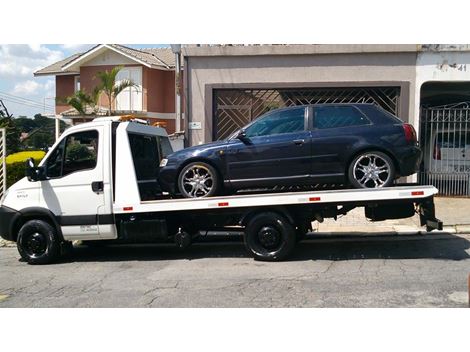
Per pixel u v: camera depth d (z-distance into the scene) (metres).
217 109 13.57
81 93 20.34
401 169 7.65
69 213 8.38
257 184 8.02
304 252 8.62
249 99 13.48
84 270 7.98
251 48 13.12
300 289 6.44
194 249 9.38
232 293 6.36
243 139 8.07
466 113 12.77
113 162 8.32
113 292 6.60
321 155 7.80
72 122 25.09
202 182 8.17
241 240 9.97
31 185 8.52
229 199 7.84
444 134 13.04
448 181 13.05
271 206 7.96
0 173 13.98
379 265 7.57
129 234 8.34
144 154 8.95
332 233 10.04
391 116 7.89
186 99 13.47
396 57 12.79
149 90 25.72
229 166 8.04
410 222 10.71
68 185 8.38
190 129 13.51
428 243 9.06
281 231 7.93
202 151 8.12
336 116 7.97
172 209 8.02
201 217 8.43
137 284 6.96
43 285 7.10
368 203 7.77
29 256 8.52
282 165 7.91
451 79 12.70
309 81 13.06
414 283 6.56
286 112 8.12
